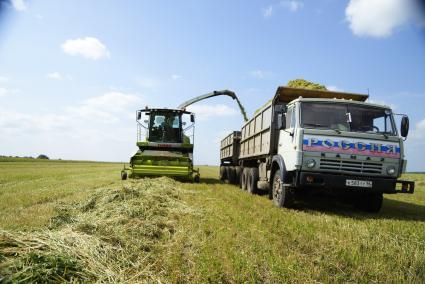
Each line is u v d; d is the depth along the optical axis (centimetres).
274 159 913
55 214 665
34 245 376
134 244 468
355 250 467
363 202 891
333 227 621
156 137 1650
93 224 514
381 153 782
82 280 337
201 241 506
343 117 818
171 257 428
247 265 398
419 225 671
